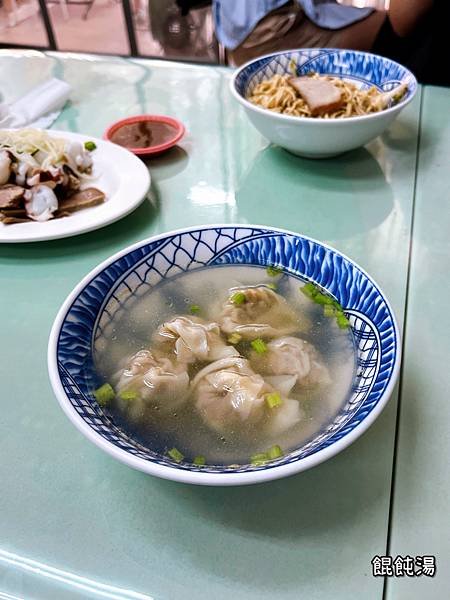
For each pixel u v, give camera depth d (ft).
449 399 0.83
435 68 2.98
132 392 0.78
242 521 0.68
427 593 0.60
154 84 1.98
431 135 1.62
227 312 0.92
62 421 0.81
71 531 0.67
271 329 0.89
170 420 0.76
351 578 0.62
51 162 1.31
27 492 0.72
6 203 1.21
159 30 4.67
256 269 1.01
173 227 1.26
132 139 1.59
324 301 0.92
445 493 0.71
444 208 1.30
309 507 0.69
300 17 2.90
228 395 0.78
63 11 5.53
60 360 0.73
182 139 1.63
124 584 0.62
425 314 0.99
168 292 0.97
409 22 2.96
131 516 0.69
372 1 3.49
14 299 1.06
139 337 0.88
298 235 0.96
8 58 2.22
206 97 1.88
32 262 1.15
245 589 0.61
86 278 0.86
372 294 0.84
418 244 1.18
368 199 1.34
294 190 1.39
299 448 0.70
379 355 0.74
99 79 2.02
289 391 0.79
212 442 0.72
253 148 1.59
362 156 1.53
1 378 0.88
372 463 0.74
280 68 1.76
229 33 3.06
